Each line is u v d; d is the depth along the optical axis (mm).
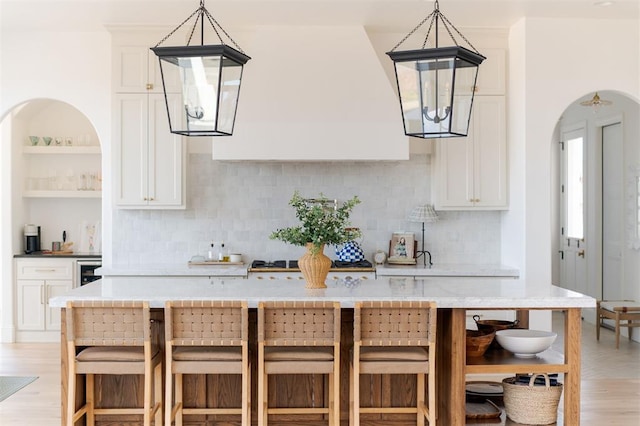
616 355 7352
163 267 6871
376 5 6121
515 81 6824
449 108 4094
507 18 6594
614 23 6605
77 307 4070
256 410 4574
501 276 6734
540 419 4355
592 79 6605
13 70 7051
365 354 4164
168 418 4074
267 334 4094
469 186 7008
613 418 5180
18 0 6051
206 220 7281
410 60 4152
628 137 8172
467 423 4398
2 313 7906
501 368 4293
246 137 6621
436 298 4227
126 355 4137
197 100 4102
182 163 6902
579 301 4254
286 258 7316
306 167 7328
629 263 8195
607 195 8844
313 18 6469
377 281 5148
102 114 7086
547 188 6605
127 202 6887
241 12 6301
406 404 4621
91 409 4434
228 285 4848
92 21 6703
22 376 6348
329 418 4426
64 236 8398
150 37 6844
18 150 8070
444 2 6062
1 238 7891
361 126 6645
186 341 4078
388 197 7352
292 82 6582
